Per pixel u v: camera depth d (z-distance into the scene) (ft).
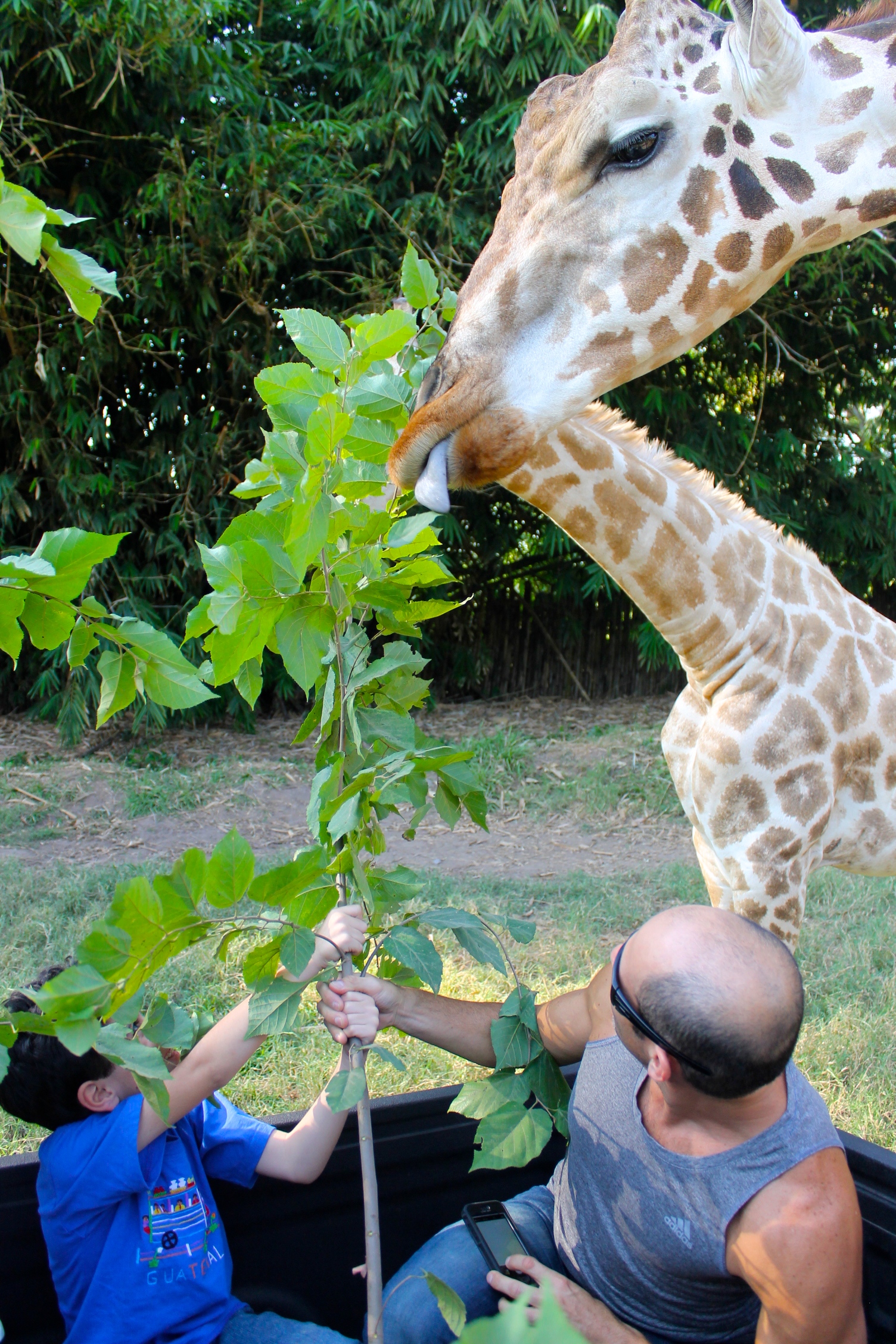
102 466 21.94
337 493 4.97
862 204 5.30
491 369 5.27
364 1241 5.23
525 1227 4.91
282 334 21.76
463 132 22.54
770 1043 3.63
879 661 7.59
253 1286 5.24
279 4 22.95
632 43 5.18
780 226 5.32
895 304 23.70
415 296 5.57
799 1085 4.07
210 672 4.43
